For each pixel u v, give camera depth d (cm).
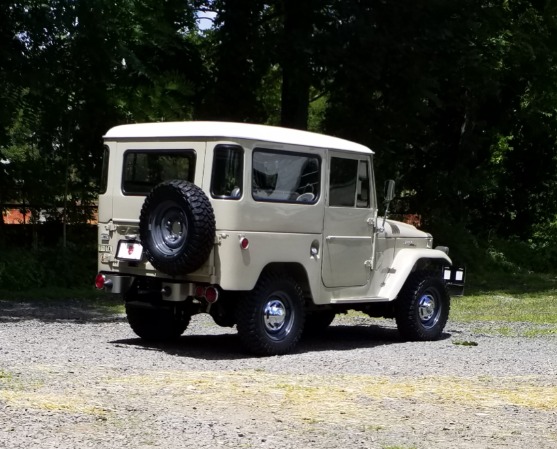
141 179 1110
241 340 1081
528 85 3006
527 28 2784
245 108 2347
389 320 1570
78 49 1864
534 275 2841
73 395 799
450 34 2264
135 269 1104
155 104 2077
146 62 2209
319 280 1152
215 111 2327
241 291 1083
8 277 1834
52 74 1831
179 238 1046
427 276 1288
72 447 635
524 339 1348
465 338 1334
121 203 1123
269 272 1099
